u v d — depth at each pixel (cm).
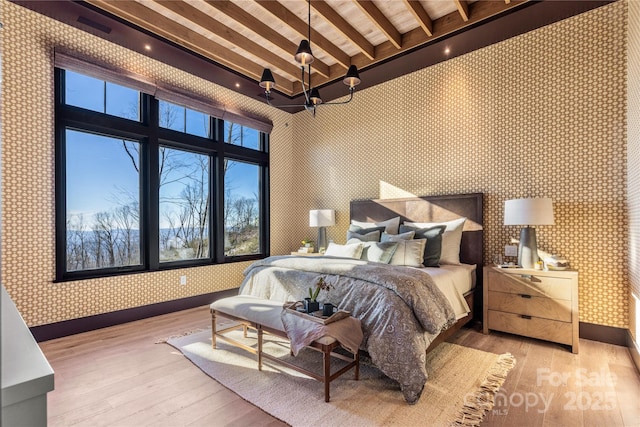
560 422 177
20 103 290
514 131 339
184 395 204
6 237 281
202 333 317
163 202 406
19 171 289
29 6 288
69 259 328
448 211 377
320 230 474
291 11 327
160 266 396
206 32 357
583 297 300
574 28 305
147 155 382
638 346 241
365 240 385
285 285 285
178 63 390
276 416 182
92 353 269
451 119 383
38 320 297
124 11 300
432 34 344
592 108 296
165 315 381
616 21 284
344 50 401
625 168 279
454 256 349
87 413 185
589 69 297
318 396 202
